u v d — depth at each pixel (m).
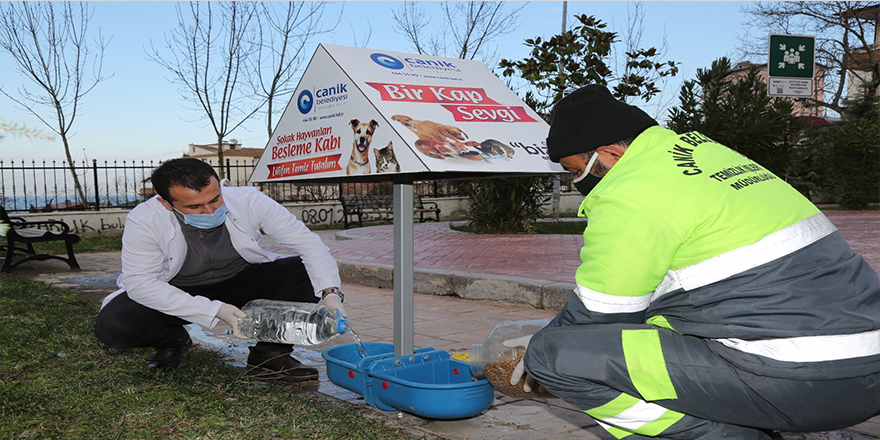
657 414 1.97
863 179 16.06
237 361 4.03
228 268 3.50
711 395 1.85
